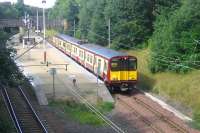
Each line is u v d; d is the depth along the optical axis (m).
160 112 29.36
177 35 38.97
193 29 38.44
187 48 38.09
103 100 32.75
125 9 53.09
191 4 39.75
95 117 27.73
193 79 34.28
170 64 38.28
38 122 25.06
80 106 30.45
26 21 81.31
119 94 35.50
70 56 56.00
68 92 34.03
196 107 29.52
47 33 95.38
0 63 22.77
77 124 26.09
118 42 53.78
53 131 23.58
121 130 24.89
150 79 38.78
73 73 42.28
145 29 53.03
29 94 33.16
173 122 26.81
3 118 23.58
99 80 38.16
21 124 24.69
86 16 69.69
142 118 27.70
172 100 32.53
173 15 42.62
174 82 35.12
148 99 33.78
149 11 53.12
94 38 61.06
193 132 25.00
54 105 30.55
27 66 43.91
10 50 24.25
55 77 39.75
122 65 35.34
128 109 30.30
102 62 37.31
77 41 52.00
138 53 50.19
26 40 71.56
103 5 60.66
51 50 65.75
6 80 23.42
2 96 30.58
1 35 23.98
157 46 40.53
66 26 87.00
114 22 54.59
